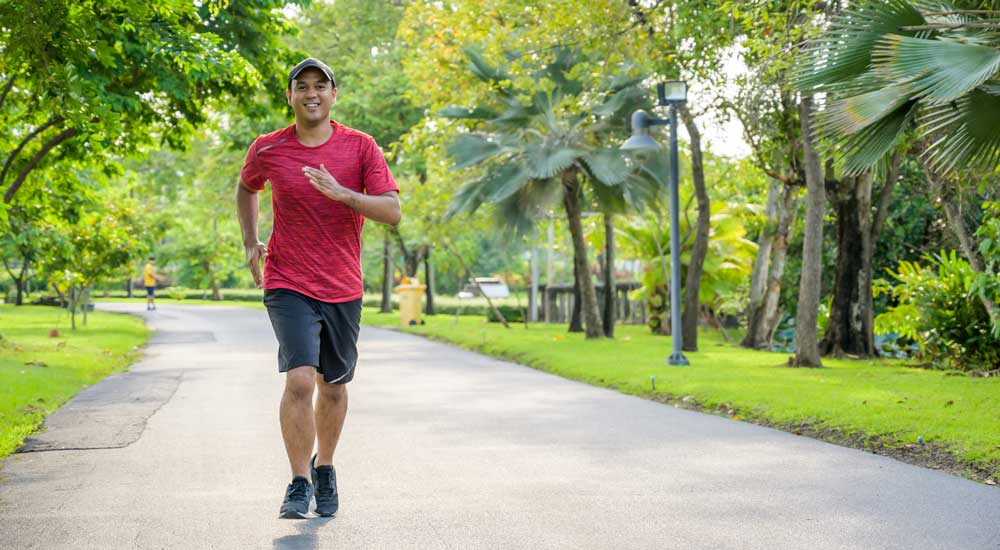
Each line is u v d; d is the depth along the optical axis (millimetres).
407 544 4547
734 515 5098
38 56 10555
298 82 4824
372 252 57562
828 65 9555
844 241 17094
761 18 12672
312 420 4812
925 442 7133
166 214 43219
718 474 6262
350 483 5996
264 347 19609
